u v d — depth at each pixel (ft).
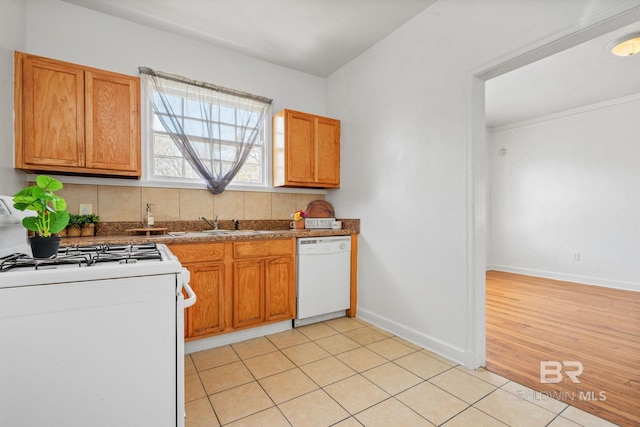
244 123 9.48
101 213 7.47
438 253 7.13
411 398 5.33
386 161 8.64
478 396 5.37
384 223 8.71
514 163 16.05
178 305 3.14
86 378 2.79
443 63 7.02
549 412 4.92
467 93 6.50
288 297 8.39
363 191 9.50
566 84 11.10
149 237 6.65
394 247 8.36
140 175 7.20
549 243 14.79
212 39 8.75
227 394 5.46
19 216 4.19
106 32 7.62
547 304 10.73
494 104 13.24
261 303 7.92
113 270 2.84
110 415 2.88
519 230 15.89
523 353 7.02
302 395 5.43
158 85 8.10
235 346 7.45
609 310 10.08
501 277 15.06
